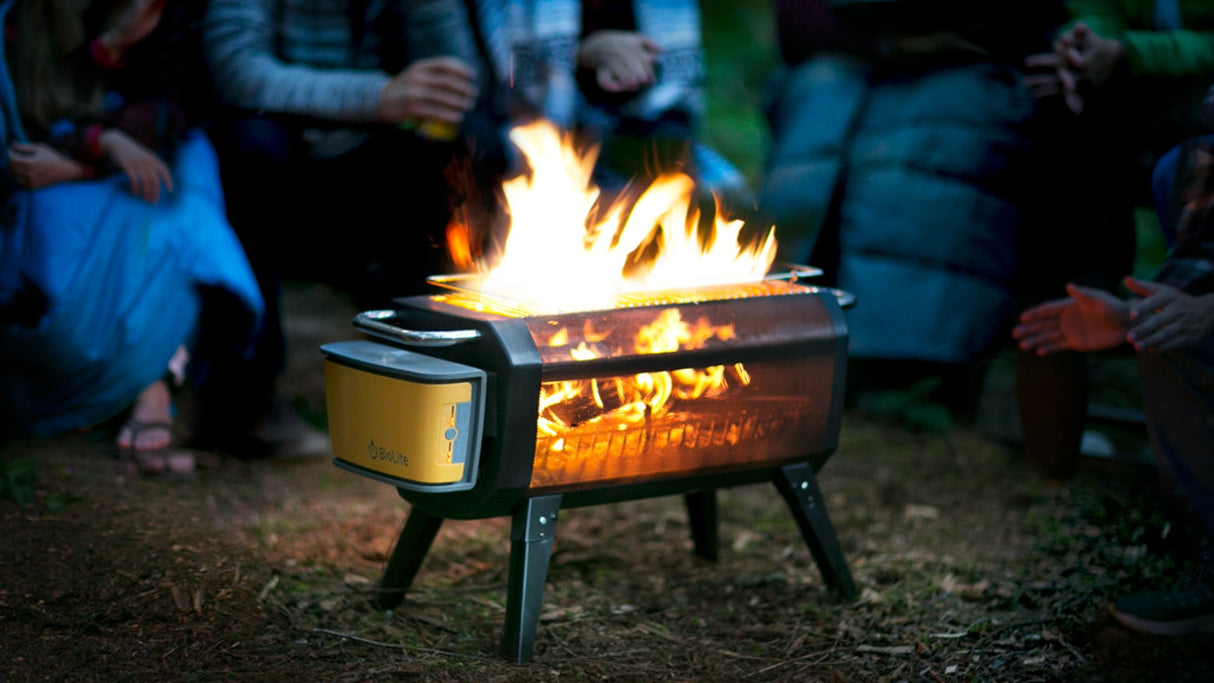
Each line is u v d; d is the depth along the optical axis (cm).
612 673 248
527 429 240
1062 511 302
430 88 299
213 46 311
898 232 336
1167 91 308
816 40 352
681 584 279
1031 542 291
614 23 340
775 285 262
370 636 256
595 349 242
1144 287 255
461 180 321
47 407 298
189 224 297
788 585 278
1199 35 306
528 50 323
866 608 269
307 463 316
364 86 303
